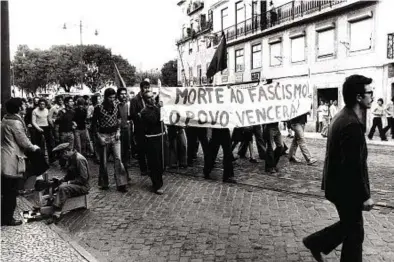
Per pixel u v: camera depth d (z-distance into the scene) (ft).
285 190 24.79
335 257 14.70
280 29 89.40
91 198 24.45
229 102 28.81
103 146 26.05
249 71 103.76
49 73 204.64
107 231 18.47
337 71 74.84
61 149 22.36
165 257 15.30
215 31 123.54
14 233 17.97
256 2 100.17
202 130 29.43
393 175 29.01
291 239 16.66
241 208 21.31
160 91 28.84
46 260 14.58
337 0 73.31
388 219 18.66
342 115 12.00
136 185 27.68
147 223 19.40
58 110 39.83
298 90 32.81
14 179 19.10
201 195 24.34
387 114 57.26
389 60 64.54
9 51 25.67
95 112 25.99
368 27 68.33
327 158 12.42
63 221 20.15
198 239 17.03
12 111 19.65
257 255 15.16
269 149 30.48
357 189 11.60
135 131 30.58
